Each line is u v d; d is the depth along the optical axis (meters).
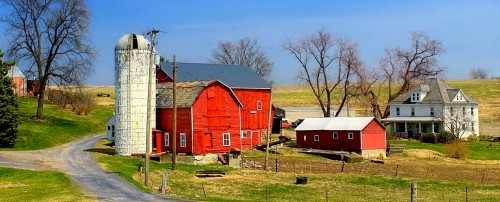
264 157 65.56
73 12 78.06
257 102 78.38
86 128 87.38
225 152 62.94
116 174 45.50
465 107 95.69
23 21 77.00
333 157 67.88
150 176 47.59
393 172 56.56
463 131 91.56
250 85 77.75
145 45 60.53
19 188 39.06
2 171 45.12
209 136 61.84
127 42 60.22
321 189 44.72
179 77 75.31
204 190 42.34
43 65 80.56
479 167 62.12
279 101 167.62
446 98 94.31
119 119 60.25
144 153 59.41
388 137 91.50
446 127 93.06
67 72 79.94
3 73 62.66
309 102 163.12
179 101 61.56
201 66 79.75
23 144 64.44
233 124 64.12
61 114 97.06
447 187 46.88
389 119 98.19
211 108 62.09
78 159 54.69
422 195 42.56
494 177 54.22
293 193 42.53
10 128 61.94
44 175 43.84
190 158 58.84
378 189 45.31
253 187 44.97
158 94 64.88
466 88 188.88
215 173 50.16
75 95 101.94
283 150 73.25
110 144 70.62
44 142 67.88
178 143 61.16
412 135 96.88
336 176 52.16
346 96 99.12
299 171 55.78
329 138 74.19
